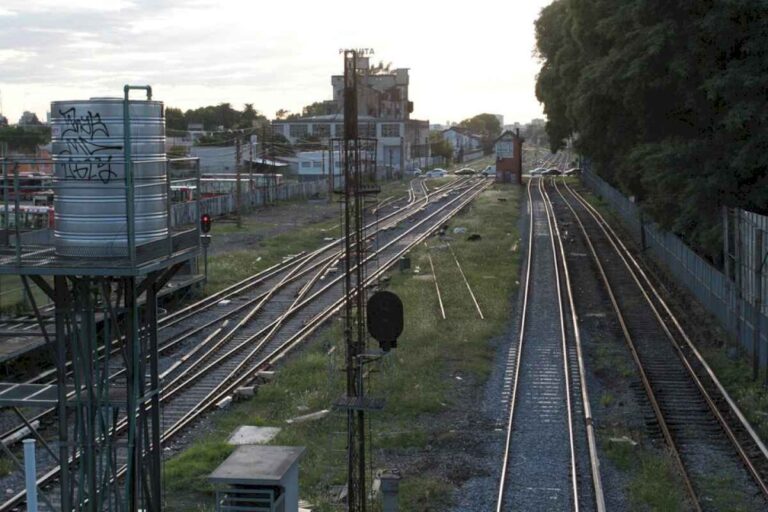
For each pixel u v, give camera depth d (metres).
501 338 24.50
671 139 29.09
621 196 54.19
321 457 15.34
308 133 109.56
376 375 20.16
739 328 22.92
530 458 15.22
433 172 113.56
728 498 13.44
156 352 10.73
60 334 9.98
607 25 32.03
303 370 20.86
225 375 20.56
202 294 30.78
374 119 106.88
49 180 9.87
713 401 18.38
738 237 23.30
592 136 41.47
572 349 23.02
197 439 16.27
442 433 16.56
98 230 9.70
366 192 13.93
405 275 35.34
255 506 10.26
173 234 10.46
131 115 9.79
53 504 13.13
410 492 13.68
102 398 10.12
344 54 12.77
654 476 14.20
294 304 29.19
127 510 10.20
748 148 24.92
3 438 15.63
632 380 20.12
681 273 32.66
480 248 42.56
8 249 9.97
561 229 50.59
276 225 55.09
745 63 25.19
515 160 93.19
